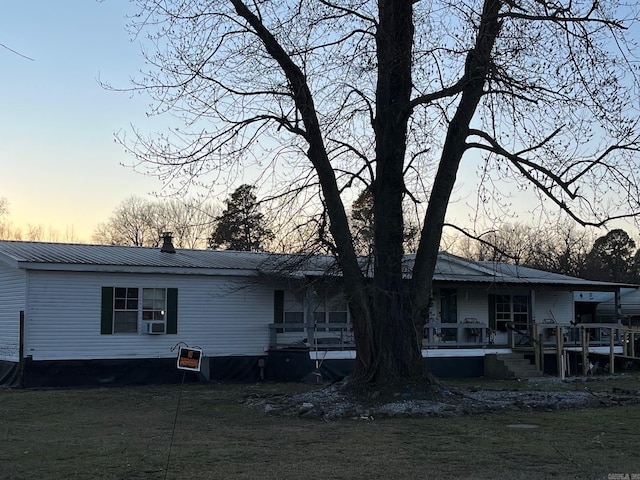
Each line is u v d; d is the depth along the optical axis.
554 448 10.18
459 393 15.91
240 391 19.88
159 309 22.92
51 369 20.91
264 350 24.78
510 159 15.23
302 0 15.08
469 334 29.34
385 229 15.91
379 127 15.94
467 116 15.62
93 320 21.72
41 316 20.89
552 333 31.36
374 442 10.80
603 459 9.32
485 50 14.67
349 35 15.62
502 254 16.36
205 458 9.52
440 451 9.98
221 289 24.05
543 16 14.45
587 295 40.38
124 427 12.64
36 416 14.27
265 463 9.16
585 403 15.69
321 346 23.97
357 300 15.68
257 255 27.52
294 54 15.09
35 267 20.56
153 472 8.63
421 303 15.91
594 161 14.82
